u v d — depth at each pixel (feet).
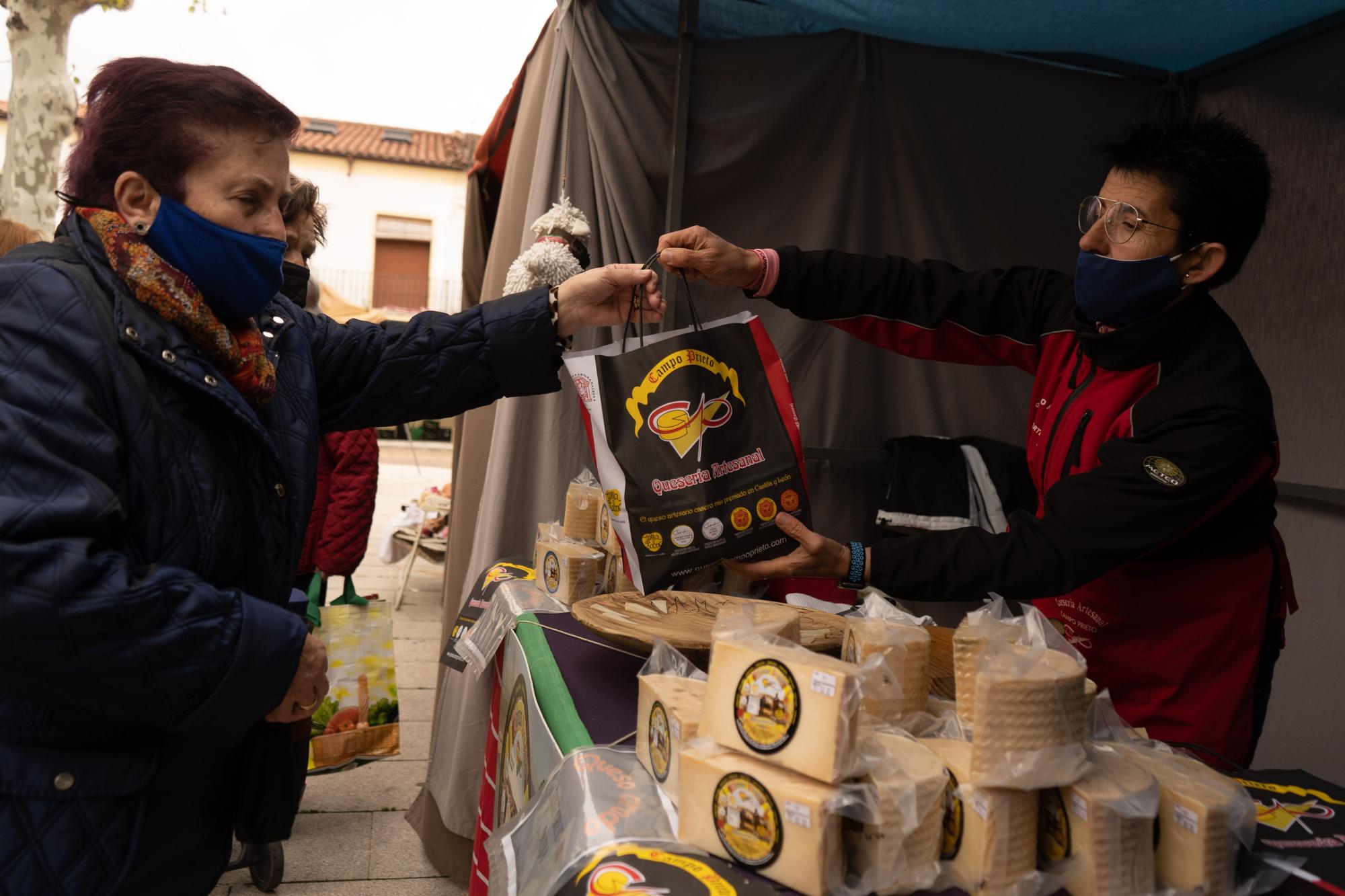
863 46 9.59
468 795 8.31
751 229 9.67
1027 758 2.84
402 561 20.43
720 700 3.12
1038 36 9.08
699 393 4.66
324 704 8.41
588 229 8.47
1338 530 9.64
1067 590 4.58
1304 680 10.05
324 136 82.43
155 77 3.48
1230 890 2.90
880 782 2.82
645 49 9.24
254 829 3.94
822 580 7.39
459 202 80.02
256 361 3.83
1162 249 4.78
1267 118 9.84
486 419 10.32
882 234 9.97
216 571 3.55
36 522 2.91
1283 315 10.12
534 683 4.99
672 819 3.25
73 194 3.61
